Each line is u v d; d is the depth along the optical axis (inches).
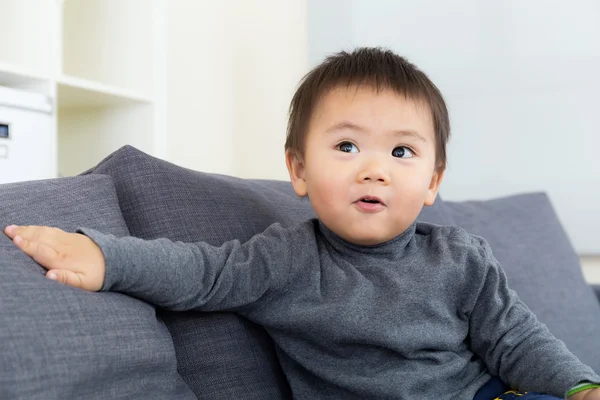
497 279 38.1
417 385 35.4
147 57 82.7
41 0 66.6
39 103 64.1
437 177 40.3
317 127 37.2
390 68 38.2
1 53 69.1
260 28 100.4
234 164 102.8
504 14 86.9
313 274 36.5
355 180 35.4
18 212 30.5
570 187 84.9
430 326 36.1
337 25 93.6
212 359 34.6
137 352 27.3
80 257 28.0
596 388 33.2
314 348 36.4
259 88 100.7
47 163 65.4
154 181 38.2
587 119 83.9
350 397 35.8
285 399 37.4
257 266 35.2
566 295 60.7
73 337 24.8
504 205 66.5
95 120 85.0
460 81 89.4
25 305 24.1
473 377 38.2
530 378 35.9
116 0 84.6
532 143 86.4
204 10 99.7
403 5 91.5
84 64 86.6
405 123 36.4
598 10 82.8
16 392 21.8
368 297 35.8
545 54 85.4
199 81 98.7
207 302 33.6
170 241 33.0
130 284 29.3
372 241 36.8
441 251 38.4
